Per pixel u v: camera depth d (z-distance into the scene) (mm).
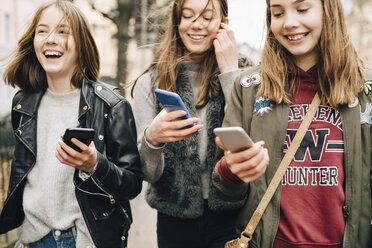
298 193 1669
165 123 1740
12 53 2137
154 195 2316
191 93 2285
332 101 1657
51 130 2033
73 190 1966
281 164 1686
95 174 1755
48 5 2037
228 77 2229
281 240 1673
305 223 1643
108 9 10047
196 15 2232
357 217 1622
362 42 12609
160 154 2074
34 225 1986
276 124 1733
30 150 1991
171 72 2275
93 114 1977
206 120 2248
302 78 1769
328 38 1694
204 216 2273
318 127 1682
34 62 2104
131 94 2498
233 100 1900
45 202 1949
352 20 12875
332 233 1627
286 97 1729
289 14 1666
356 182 1622
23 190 2039
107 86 2066
